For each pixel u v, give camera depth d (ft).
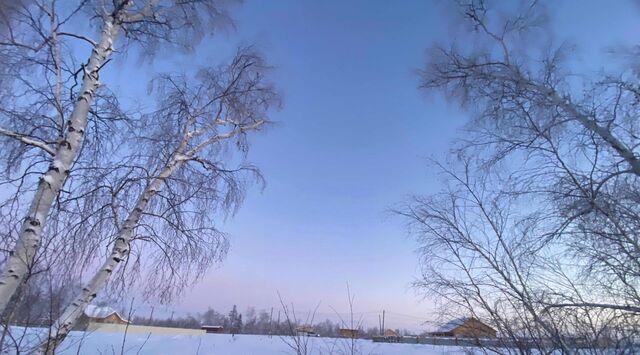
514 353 13.52
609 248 17.20
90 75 18.45
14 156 17.93
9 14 17.16
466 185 22.79
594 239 17.66
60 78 18.54
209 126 26.37
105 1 21.62
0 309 13.23
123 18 20.72
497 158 22.99
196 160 24.45
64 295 15.07
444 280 18.60
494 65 27.66
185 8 23.85
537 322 13.89
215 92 27.86
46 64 18.75
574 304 15.44
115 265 18.15
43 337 13.17
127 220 19.58
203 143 25.20
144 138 22.89
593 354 13.21
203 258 22.61
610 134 20.15
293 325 19.01
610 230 17.44
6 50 17.66
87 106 18.04
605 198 17.93
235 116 28.27
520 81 24.38
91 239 18.94
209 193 23.98
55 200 17.90
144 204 20.51
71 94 19.72
